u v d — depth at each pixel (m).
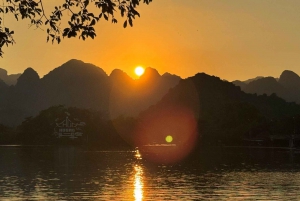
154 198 56.62
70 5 18.70
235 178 80.50
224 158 139.50
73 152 179.25
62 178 79.81
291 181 74.94
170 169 100.88
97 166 108.69
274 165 110.44
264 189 64.75
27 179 78.06
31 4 18.53
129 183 72.12
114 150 196.38
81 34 18.95
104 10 18.34
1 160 131.12
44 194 59.59
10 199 55.88
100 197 57.16
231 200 55.34
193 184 71.06
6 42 18.59
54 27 18.84
